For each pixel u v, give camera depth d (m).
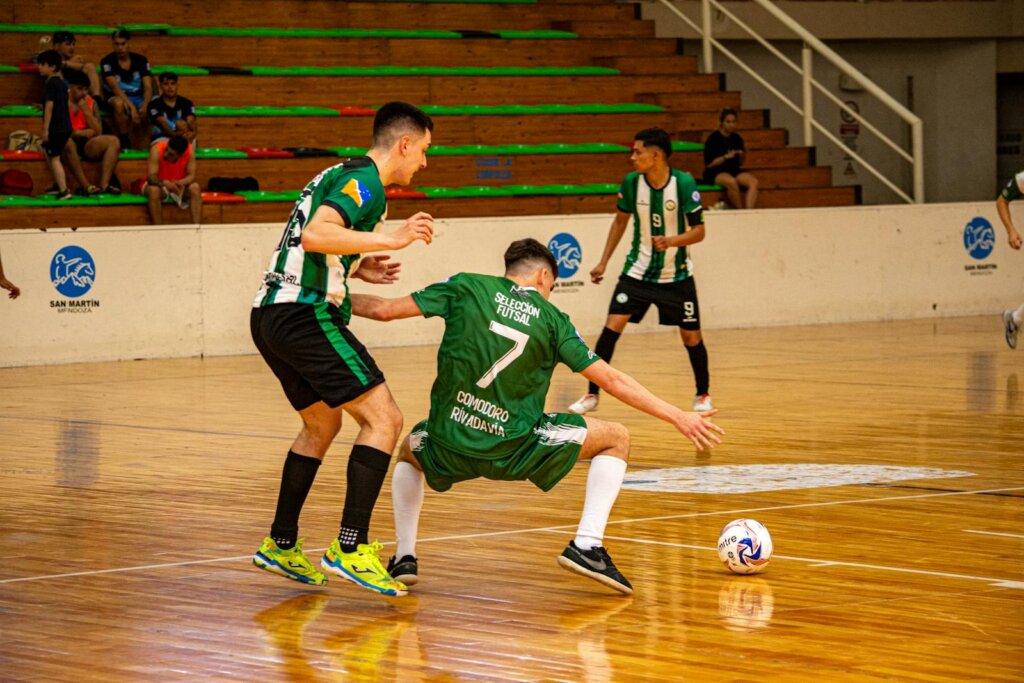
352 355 7.34
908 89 38.53
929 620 6.79
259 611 7.10
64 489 10.78
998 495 10.20
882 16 37.12
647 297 15.23
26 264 21.20
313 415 7.56
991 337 24.12
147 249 22.22
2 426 14.57
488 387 7.42
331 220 7.02
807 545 8.55
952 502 9.94
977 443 12.82
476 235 24.45
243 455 12.51
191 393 17.55
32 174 24.53
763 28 35.97
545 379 7.57
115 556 8.39
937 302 28.78
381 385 7.45
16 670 6.03
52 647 6.40
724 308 26.59
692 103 31.33
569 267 25.11
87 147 24.42
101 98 25.70
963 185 39.09
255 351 23.20
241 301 23.06
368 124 28.36
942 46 38.66
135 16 28.62
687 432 7.31
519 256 7.66
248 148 27.25
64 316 21.55
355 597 7.41
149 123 25.66
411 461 7.69
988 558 8.15
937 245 28.70
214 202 24.98
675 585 7.59
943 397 16.25
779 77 37.16
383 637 6.59
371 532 9.05
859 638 6.47
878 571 7.84
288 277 7.32
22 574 7.90
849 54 37.78
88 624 6.82
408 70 29.33
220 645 6.45
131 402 16.64
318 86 28.59
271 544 7.61
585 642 6.46
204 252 22.70
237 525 9.37
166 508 9.98
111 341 21.97
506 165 28.58
